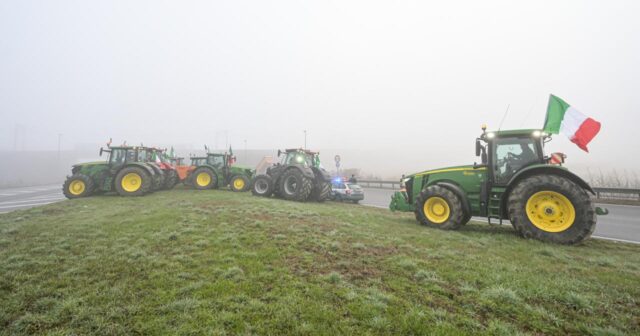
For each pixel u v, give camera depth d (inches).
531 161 230.2
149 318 88.6
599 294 110.8
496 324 88.0
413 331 84.5
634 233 274.4
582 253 171.8
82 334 80.7
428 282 119.3
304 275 124.1
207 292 104.9
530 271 133.2
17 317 88.4
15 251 148.8
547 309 100.0
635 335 84.4
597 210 200.7
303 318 90.0
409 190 292.8
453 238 198.5
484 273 129.3
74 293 103.2
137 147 456.8
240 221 227.3
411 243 183.3
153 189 466.9
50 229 195.6
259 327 84.4
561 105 239.0
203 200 349.1
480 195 240.4
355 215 297.1
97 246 157.6
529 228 204.5
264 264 136.1
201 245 162.4
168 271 123.8
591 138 229.0
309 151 517.0
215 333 81.2
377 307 96.7
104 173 430.0
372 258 149.1
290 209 300.0
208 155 593.0
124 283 111.7
